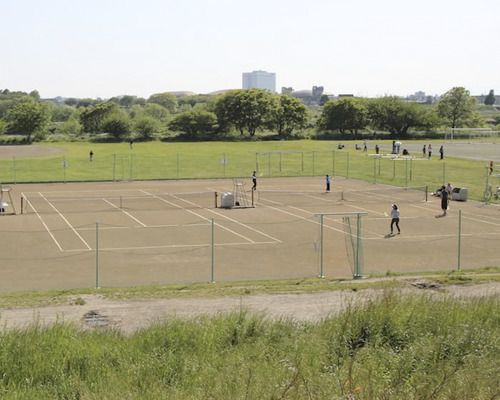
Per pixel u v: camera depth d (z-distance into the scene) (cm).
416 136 16588
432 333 1638
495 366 1288
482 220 4822
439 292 2617
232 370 1292
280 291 2700
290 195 6247
